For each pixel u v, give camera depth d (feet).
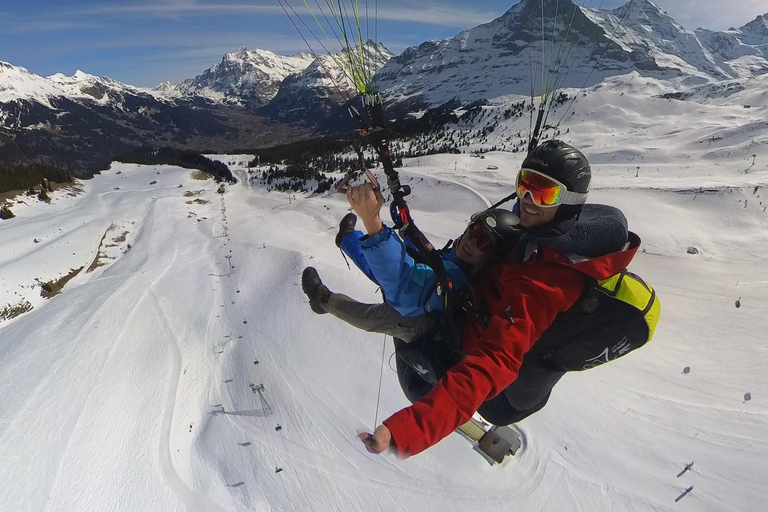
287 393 94.99
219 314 129.90
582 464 78.33
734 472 75.61
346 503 75.36
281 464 81.56
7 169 284.20
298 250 168.35
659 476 76.48
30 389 98.48
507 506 73.10
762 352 103.55
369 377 95.66
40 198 267.80
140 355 112.27
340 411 89.86
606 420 86.53
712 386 94.84
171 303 138.41
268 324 118.42
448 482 76.89
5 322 136.15
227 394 98.43
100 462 82.74
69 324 126.41
